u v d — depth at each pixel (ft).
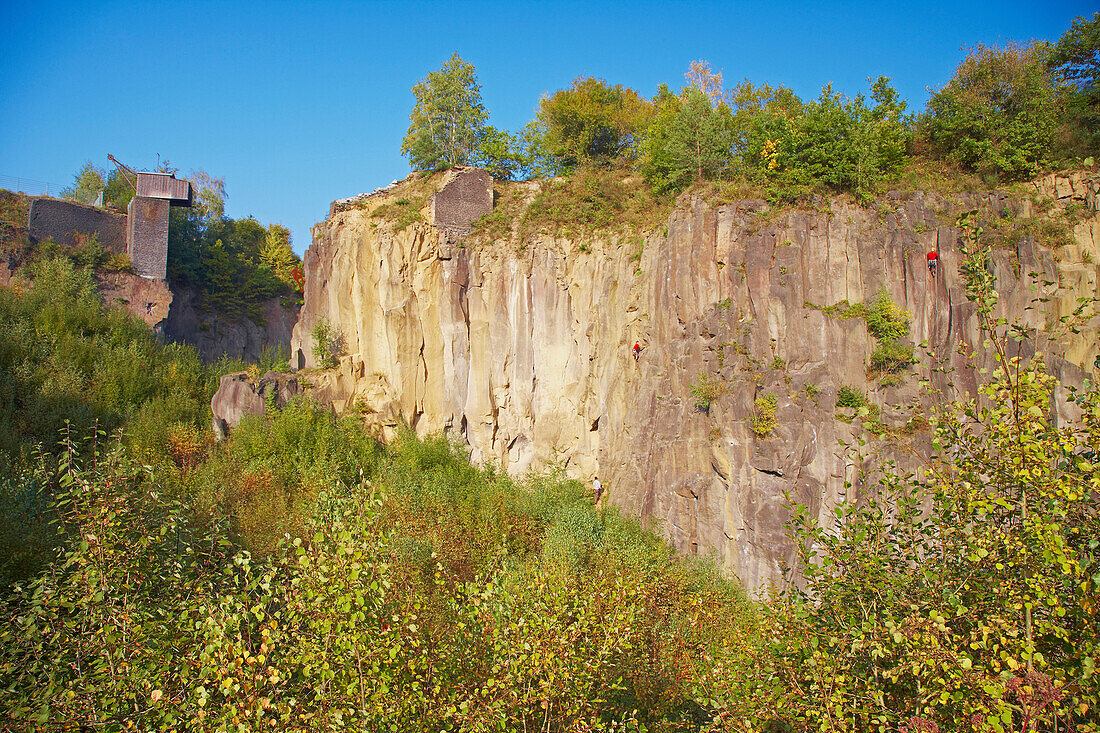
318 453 95.35
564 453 105.50
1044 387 26.43
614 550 75.56
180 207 159.33
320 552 31.48
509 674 31.09
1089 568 24.02
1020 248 75.56
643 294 93.66
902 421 71.46
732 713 32.01
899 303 76.02
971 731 23.50
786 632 31.91
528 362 107.86
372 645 29.99
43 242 132.05
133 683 28.86
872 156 80.94
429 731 30.86
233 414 100.68
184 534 40.60
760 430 73.87
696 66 167.32
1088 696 21.91
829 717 25.66
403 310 110.42
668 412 83.10
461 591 38.96
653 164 101.60
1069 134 83.41
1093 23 85.51
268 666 28.25
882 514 31.07
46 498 57.82
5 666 29.66
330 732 27.27
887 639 26.61
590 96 144.36
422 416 110.42
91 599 30.94
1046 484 24.80
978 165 84.69
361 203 120.57
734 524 74.49
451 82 120.67
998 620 24.06
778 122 86.63
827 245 78.48
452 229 111.14
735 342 78.07
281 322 180.65
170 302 142.82
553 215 109.60
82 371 106.73
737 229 81.30
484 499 92.12
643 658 46.34
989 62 88.84
